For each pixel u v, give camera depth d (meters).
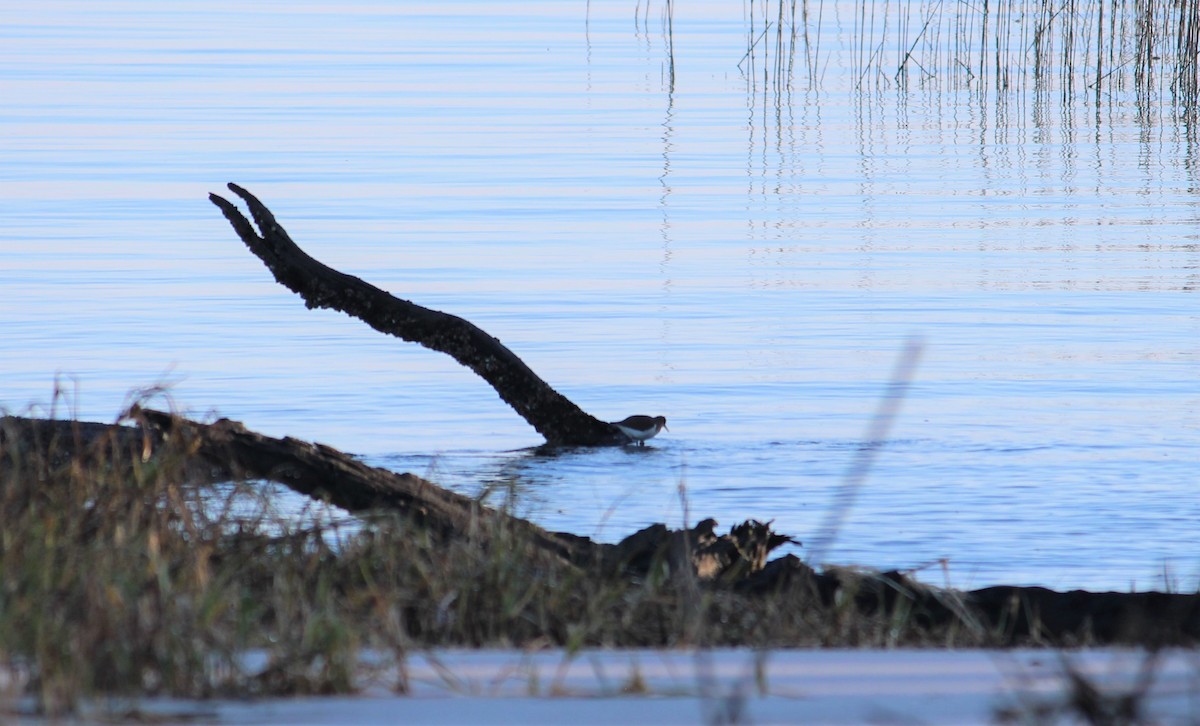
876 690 9.87
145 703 9.48
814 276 40.78
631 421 26.62
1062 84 81.62
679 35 99.69
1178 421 27.78
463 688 10.05
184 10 108.00
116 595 10.62
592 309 36.81
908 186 55.62
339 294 25.64
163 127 64.19
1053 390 30.00
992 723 8.91
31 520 12.49
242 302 36.66
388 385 30.11
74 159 56.44
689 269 41.38
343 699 9.69
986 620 14.45
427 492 16.97
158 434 17.98
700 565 16.08
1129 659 11.08
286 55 87.50
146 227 45.31
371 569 13.60
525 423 27.88
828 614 13.63
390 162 57.50
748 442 26.58
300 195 50.81
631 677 10.11
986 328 35.31
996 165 60.66
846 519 22.02
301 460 16.66
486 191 52.47
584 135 65.31
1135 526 21.69
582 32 100.81
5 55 84.12
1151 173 59.09
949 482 23.95
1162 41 80.69
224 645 10.15
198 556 12.14
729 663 10.99
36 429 18.67
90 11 106.31
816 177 57.28
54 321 34.38
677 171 57.59
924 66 88.81
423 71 82.88
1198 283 40.28
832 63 89.62
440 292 38.16
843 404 29.14
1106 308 37.38
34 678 9.48
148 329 33.91
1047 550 20.55
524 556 14.20
